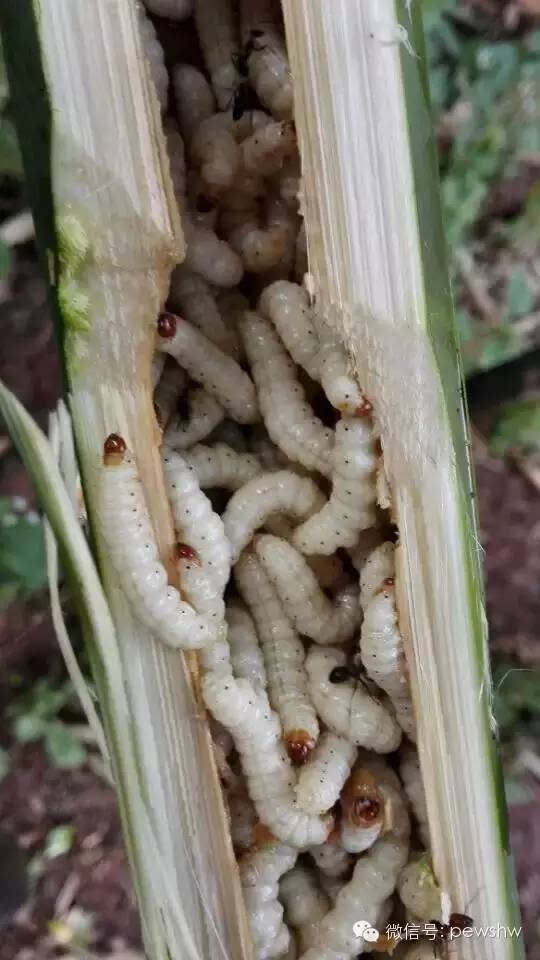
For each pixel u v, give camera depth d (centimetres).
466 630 14
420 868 15
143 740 14
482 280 22
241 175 16
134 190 13
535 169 21
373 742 15
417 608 14
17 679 22
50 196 13
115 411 13
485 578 22
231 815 15
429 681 14
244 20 16
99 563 14
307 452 15
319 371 15
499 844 15
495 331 22
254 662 15
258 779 14
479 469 22
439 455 13
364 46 12
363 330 13
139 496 13
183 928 14
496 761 15
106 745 14
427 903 15
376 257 13
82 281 13
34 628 22
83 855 22
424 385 13
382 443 14
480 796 14
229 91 16
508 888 15
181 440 15
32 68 13
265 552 15
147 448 14
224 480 16
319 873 16
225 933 15
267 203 16
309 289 13
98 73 13
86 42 12
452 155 21
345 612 15
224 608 15
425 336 13
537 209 21
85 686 15
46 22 12
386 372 13
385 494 14
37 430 14
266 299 15
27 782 22
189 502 14
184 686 14
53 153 13
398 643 14
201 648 14
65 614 22
